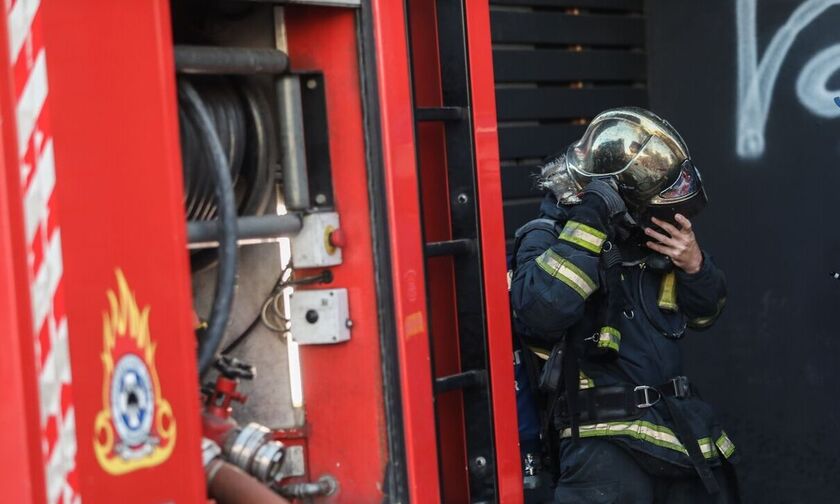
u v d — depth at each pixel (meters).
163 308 3.47
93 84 3.31
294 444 4.45
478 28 4.75
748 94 9.13
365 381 4.34
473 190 4.70
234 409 4.54
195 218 4.23
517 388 6.28
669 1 9.53
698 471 5.86
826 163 8.77
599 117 6.03
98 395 3.26
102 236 3.31
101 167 3.32
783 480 9.16
